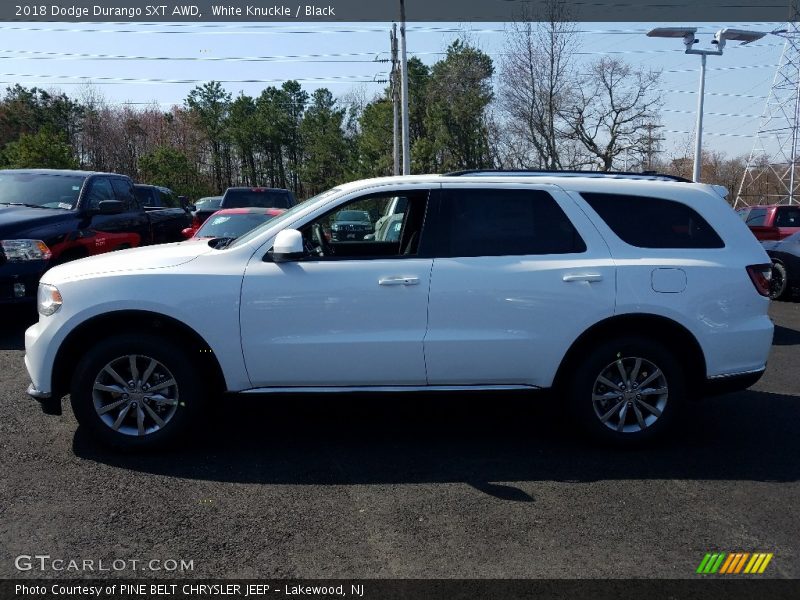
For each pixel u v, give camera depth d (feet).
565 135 117.60
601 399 15.12
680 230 15.44
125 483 13.25
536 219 15.20
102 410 14.39
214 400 15.65
